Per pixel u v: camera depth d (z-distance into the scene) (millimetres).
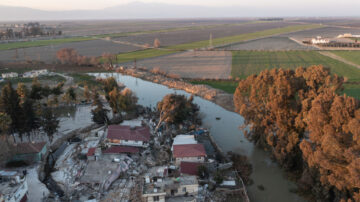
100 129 75000
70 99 91750
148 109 92125
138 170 56219
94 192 48344
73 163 57750
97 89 115438
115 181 52375
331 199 47125
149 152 63062
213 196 49750
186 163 56250
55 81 126125
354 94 102062
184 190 48250
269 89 60719
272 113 61250
